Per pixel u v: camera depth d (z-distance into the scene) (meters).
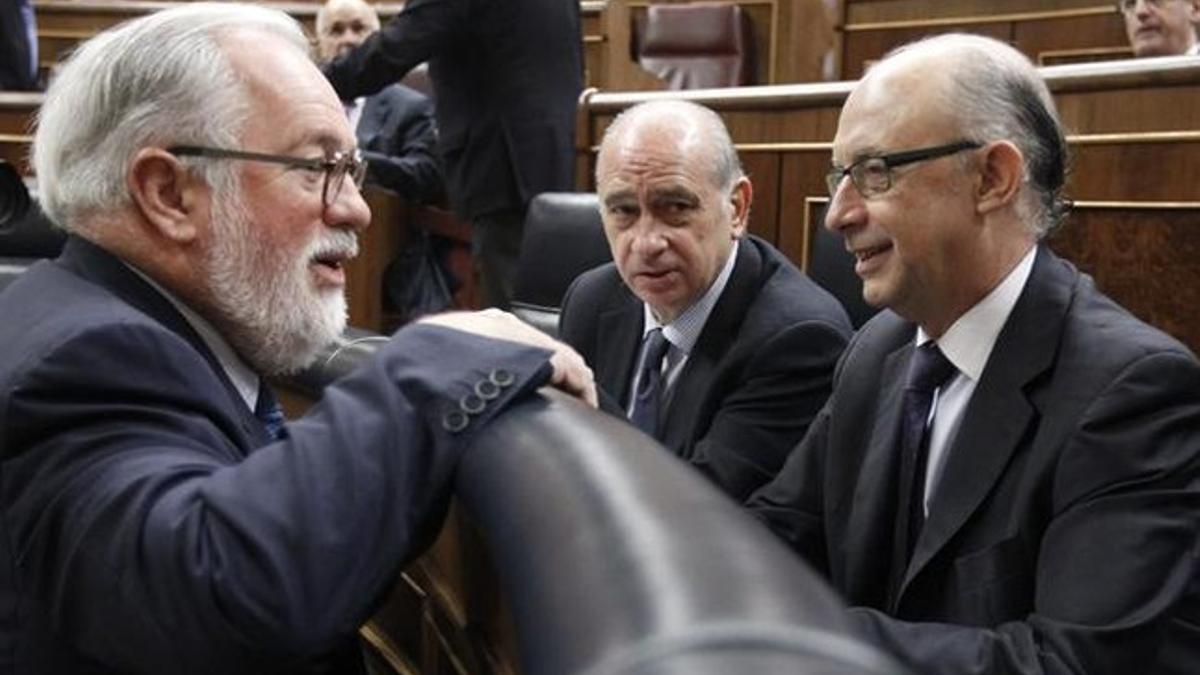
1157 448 0.73
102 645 0.53
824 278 1.48
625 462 0.45
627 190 1.25
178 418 0.57
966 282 0.82
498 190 2.12
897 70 0.83
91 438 0.55
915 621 0.81
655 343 1.32
